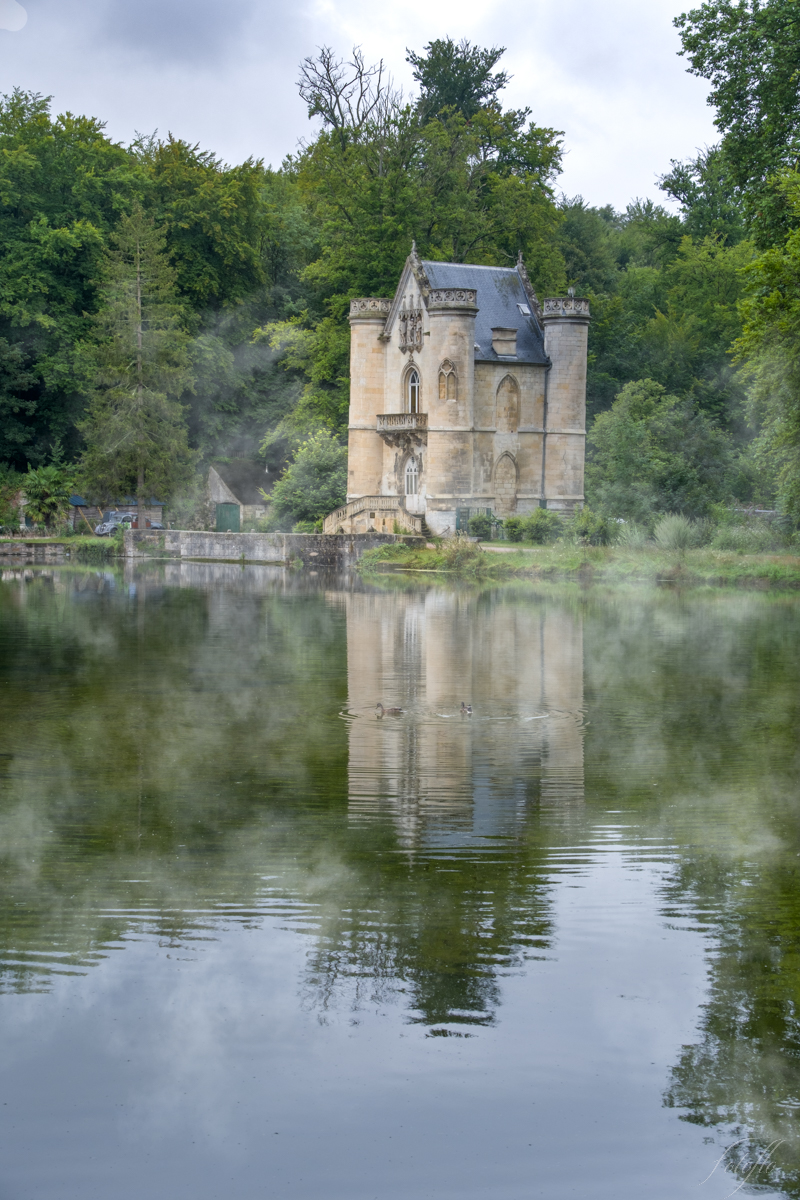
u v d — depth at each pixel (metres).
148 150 90.12
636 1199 7.23
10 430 80.88
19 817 14.29
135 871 12.20
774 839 13.33
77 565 67.88
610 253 102.50
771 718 20.59
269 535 67.50
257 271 87.62
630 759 17.39
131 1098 8.15
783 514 55.19
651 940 10.42
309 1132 7.85
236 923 10.80
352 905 11.19
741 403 81.00
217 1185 7.26
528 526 63.12
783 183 43.81
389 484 71.31
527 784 15.88
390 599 44.81
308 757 17.59
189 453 77.31
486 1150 7.60
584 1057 8.59
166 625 35.41
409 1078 8.33
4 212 79.00
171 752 17.91
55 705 21.98
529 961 10.01
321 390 80.44
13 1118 7.93
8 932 10.59
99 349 75.69
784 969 9.89
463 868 12.27
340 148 83.75
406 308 69.12
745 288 46.62
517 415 68.69
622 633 33.09
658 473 61.94
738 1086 8.27
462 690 23.58
